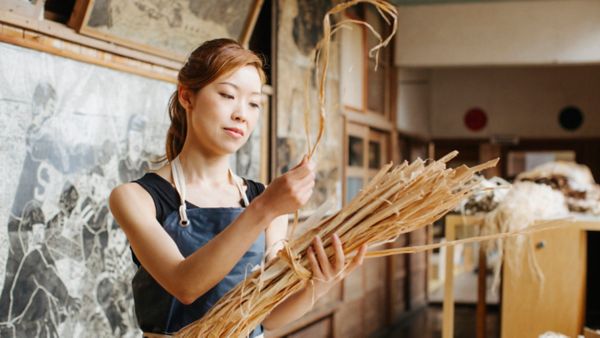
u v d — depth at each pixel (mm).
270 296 1299
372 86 6371
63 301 2391
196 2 2986
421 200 1274
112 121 2637
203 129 1377
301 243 1287
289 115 4145
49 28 2305
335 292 5273
